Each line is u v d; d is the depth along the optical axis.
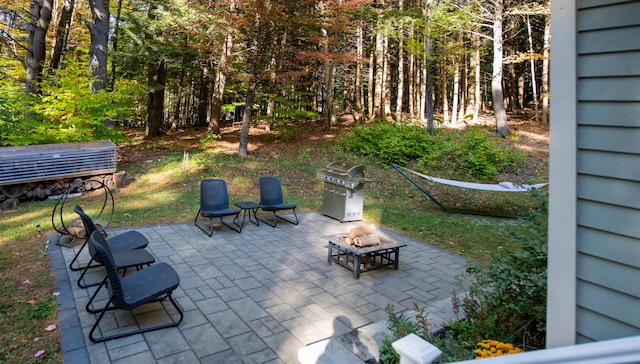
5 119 8.22
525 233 3.01
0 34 12.22
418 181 10.29
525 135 13.77
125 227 5.84
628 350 0.98
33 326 2.91
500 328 2.66
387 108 17.48
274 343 2.84
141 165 10.00
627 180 1.52
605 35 1.58
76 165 7.66
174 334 2.91
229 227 6.23
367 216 7.43
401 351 1.68
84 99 8.46
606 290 1.58
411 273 4.47
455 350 2.45
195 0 10.16
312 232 6.14
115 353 2.62
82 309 3.22
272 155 11.72
